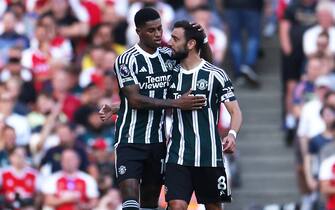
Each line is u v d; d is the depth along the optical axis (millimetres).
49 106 45219
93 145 43906
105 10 49969
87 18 50250
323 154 42750
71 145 42938
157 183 29641
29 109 46062
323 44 47344
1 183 42156
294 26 48656
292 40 48469
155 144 29266
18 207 41406
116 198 42594
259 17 50188
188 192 28828
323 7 48125
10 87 45906
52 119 44875
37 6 51188
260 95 50531
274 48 53094
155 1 50000
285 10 48906
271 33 53625
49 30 49625
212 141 28844
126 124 29234
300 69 48375
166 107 28625
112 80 46188
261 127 49375
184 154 28812
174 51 28922
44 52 48719
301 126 44625
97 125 44469
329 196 42156
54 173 42406
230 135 28562
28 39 49438
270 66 52250
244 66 50438
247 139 48844
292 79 48344
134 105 28797
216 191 29141
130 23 49625
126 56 29016
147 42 28938
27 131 44438
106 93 45969
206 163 28828
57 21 50281
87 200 42438
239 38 50250
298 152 44688
